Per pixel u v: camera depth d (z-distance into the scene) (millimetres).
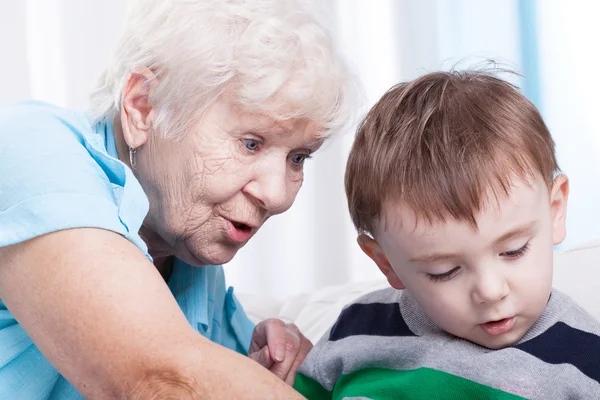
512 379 987
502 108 1065
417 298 1074
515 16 3359
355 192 1127
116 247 887
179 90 1084
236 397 754
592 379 971
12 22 3211
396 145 1069
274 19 1081
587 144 3324
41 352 961
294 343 1354
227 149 1110
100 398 817
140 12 1132
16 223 901
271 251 3402
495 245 981
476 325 1031
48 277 867
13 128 1006
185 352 779
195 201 1142
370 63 3436
